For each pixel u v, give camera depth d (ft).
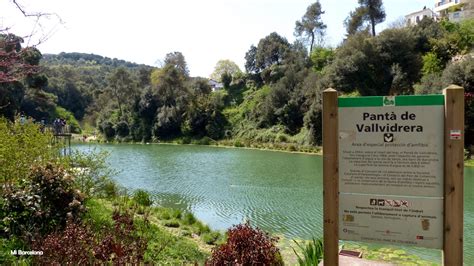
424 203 9.14
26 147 24.52
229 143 164.14
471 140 88.38
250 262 13.78
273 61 231.30
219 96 210.59
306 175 70.03
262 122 173.78
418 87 114.83
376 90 137.80
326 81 142.72
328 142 9.83
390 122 9.29
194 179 65.77
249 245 14.35
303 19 249.75
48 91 237.86
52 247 11.90
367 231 9.68
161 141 191.11
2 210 16.35
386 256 21.35
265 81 219.20
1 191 17.84
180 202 46.88
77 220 16.25
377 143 9.43
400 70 134.31
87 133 214.90
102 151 52.16
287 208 43.04
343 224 9.88
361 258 19.49
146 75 238.89
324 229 10.03
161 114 194.18
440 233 9.07
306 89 153.07
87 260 11.27
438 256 24.12
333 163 9.82
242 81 240.32
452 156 8.78
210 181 63.46
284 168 80.89
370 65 139.44
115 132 203.51
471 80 96.27
